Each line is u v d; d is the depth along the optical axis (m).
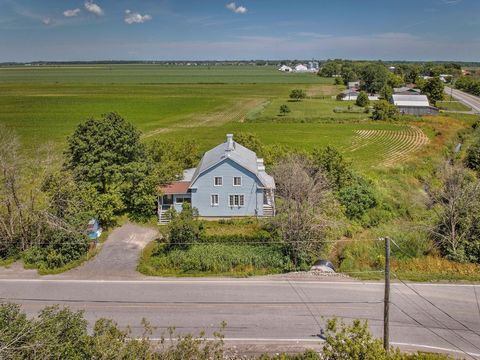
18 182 36.25
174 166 48.53
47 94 175.00
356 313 26.41
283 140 87.81
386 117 113.12
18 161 37.53
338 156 50.72
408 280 30.75
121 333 16.72
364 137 90.75
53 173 39.66
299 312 26.58
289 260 33.12
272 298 28.31
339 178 49.50
